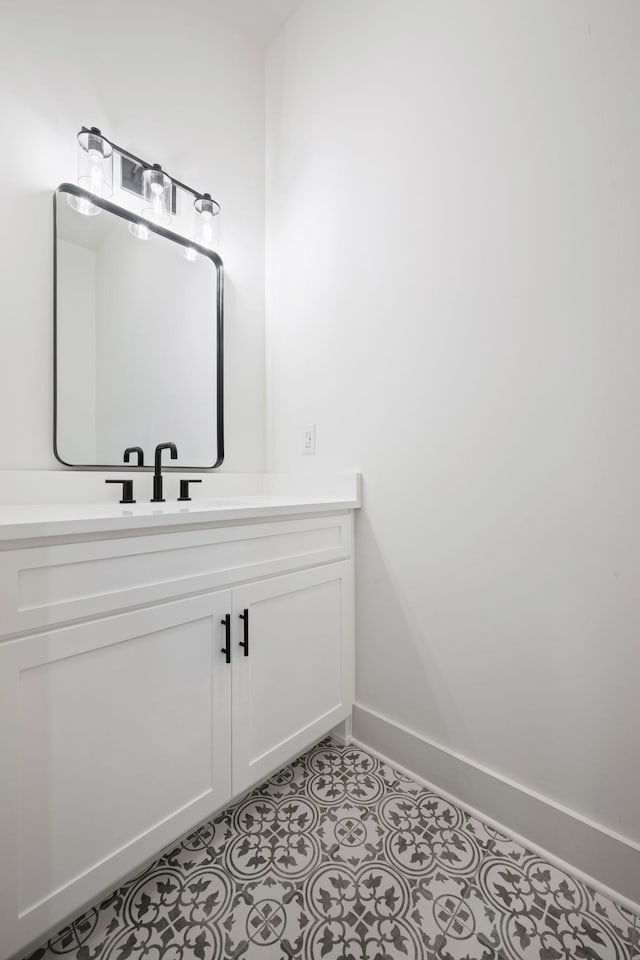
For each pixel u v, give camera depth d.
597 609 1.01
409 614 1.37
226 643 1.08
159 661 0.95
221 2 1.66
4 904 0.73
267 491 1.80
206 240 1.55
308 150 1.65
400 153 1.36
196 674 1.02
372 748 1.46
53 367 1.23
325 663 1.39
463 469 1.23
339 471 1.55
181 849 1.07
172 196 1.51
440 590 1.29
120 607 0.88
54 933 0.86
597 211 0.99
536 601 1.11
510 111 1.12
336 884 0.98
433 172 1.28
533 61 1.08
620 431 0.97
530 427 1.11
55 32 1.24
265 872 1.01
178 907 0.93
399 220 1.37
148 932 0.88
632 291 0.95
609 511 0.99
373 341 1.44
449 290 1.25
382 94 1.41
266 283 1.82
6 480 1.14
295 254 1.71
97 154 1.23
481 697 1.21
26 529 0.74
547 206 1.07
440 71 1.26
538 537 1.10
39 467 1.21
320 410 1.61
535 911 0.93
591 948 0.86
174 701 0.97
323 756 1.45
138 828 0.91
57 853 0.79
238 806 1.22
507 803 1.14
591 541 1.02
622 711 0.98
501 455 1.16
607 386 0.99
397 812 1.20
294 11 1.70
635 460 0.96
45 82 1.22
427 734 1.33
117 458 1.37
